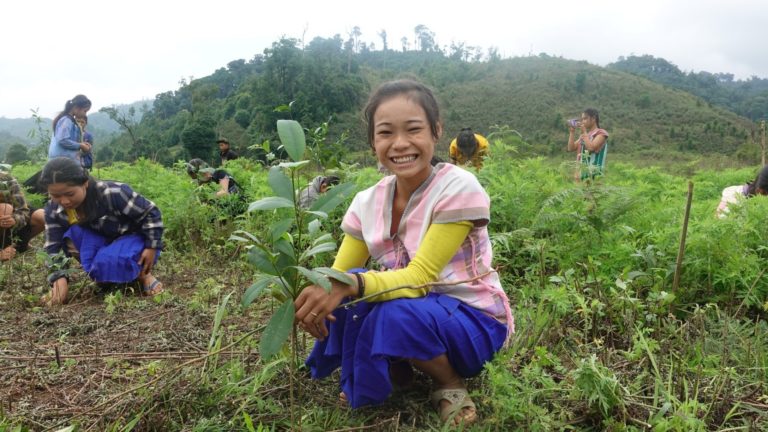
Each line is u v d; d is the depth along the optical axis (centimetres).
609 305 310
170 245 559
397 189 238
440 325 209
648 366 261
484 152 644
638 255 367
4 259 488
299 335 306
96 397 248
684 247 346
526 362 265
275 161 367
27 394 254
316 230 200
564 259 406
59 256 409
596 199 442
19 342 321
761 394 243
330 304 194
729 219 404
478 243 229
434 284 207
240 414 230
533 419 212
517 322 304
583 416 221
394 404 236
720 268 364
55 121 771
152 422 223
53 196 405
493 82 10706
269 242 194
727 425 222
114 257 410
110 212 425
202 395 240
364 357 209
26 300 406
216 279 455
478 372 227
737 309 338
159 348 305
